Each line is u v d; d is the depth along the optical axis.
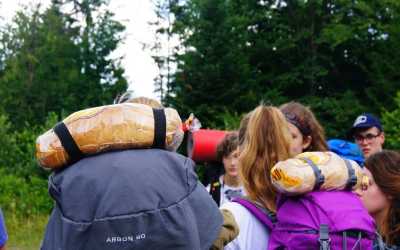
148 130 1.86
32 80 35.72
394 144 15.77
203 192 1.90
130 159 1.81
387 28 24.56
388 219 2.93
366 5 25.02
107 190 1.75
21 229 13.87
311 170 2.24
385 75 24.47
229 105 23.14
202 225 1.85
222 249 2.15
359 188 2.97
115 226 1.71
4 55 40.88
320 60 27.11
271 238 2.32
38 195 15.71
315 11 27.02
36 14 37.88
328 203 2.22
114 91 37.38
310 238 2.15
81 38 39.50
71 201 1.78
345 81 27.23
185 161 1.92
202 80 23.08
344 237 2.15
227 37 23.69
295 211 2.25
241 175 2.52
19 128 33.59
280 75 26.22
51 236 1.82
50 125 19.08
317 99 25.17
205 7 23.81
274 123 2.53
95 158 1.83
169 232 1.74
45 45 36.88
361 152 4.33
